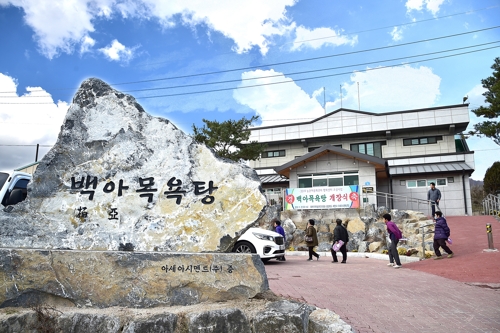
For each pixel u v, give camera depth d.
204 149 5.92
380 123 29.31
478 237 16.48
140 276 5.17
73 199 5.85
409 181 26.53
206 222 5.56
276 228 15.59
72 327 4.71
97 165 5.99
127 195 5.79
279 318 4.59
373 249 17.03
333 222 19.92
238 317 4.66
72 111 6.21
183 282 5.16
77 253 5.27
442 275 10.45
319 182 25.20
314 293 8.17
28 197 5.84
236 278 5.20
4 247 5.46
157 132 6.06
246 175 5.74
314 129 31.03
